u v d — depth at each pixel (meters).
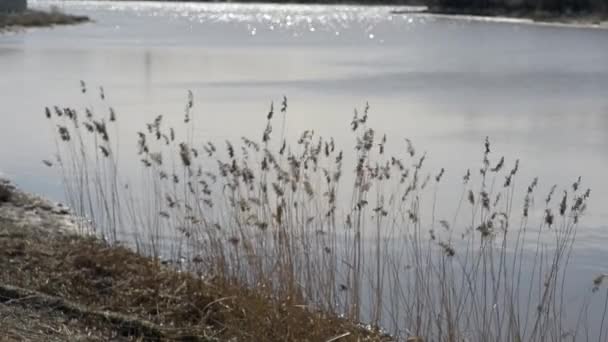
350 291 9.77
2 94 31.81
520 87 36.91
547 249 12.89
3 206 14.53
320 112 27.78
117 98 30.91
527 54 58.75
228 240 10.32
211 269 9.91
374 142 22.08
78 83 36.09
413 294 10.55
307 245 9.97
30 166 18.52
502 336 9.54
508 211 15.16
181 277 9.77
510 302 9.61
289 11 179.12
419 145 21.89
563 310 10.52
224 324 8.56
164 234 12.84
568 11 123.12
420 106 30.11
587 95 33.94
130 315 8.60
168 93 32.78
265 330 8.36
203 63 48.25
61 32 81.12
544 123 26.31
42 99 30.33
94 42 66.44
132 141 21.42
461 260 12.15
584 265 12.23
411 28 103.06
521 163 19.84
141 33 83.62
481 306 10.36
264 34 87.31
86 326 8.04
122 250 10.97
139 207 14.37
